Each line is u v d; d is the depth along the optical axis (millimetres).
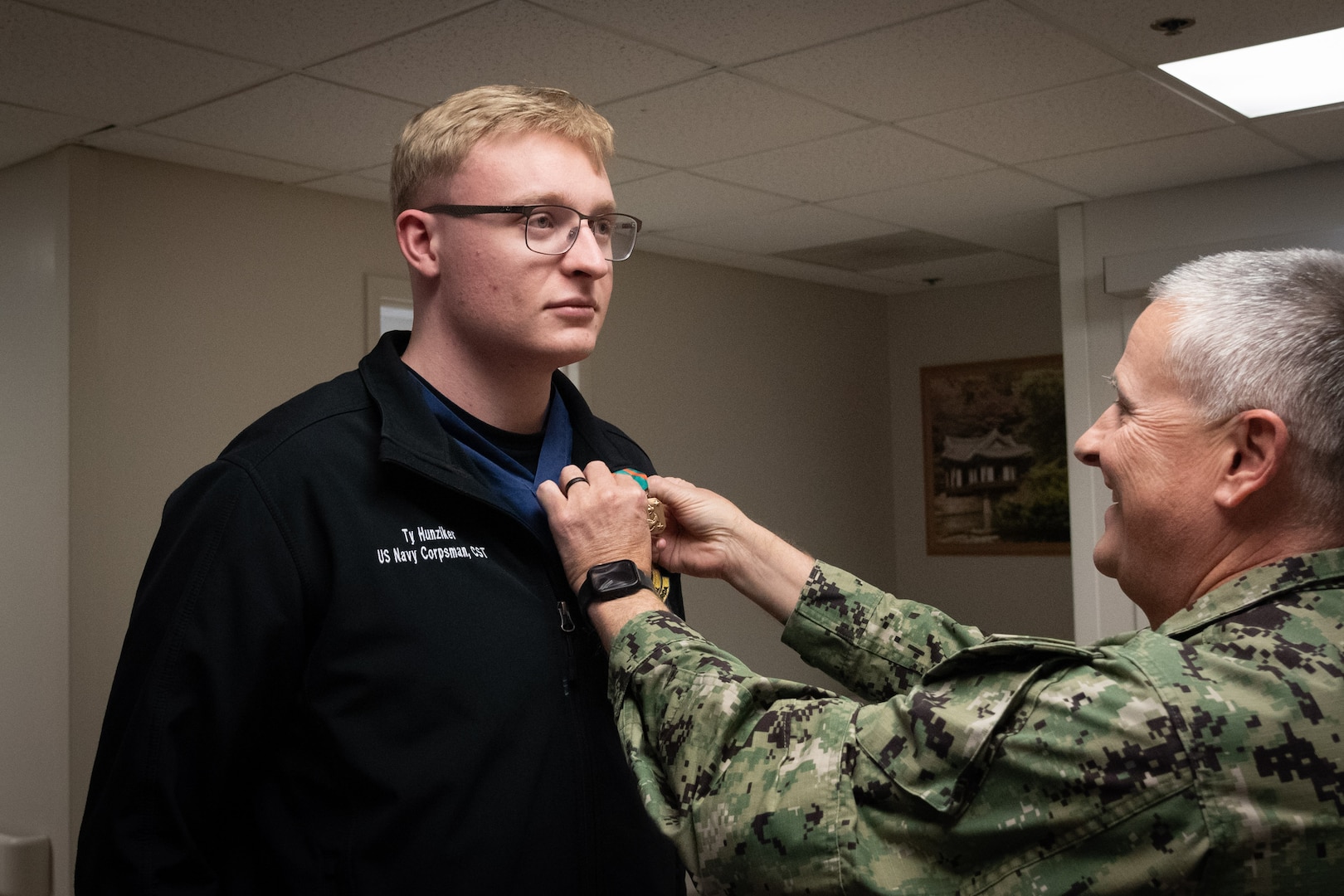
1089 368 4824
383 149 3773
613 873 1219
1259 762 809
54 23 2703
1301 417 890
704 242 5555
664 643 1060
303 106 3340
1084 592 4832
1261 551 934
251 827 1181
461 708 1124
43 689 3682
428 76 3121
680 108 3473
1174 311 972
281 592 1113
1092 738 833
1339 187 4215
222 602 1109
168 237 3869
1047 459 6820
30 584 3746
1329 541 921
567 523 1186
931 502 7281
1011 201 4785
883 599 1324
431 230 1223
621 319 5586
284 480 1144
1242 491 913
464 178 1185
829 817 899
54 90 3154
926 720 883
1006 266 6430
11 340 3857
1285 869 810
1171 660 858
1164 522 961
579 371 5387
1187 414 941
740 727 982
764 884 925
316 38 2834
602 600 1145
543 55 2994
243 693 1103
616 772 1234
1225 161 4203
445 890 1086
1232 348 913
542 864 1149
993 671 927
